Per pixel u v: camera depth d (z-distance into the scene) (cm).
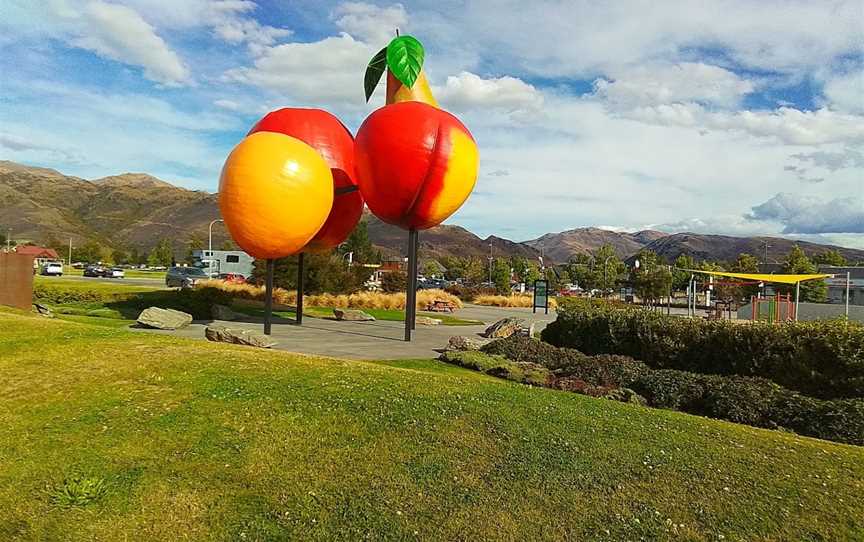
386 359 1437
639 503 537
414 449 626
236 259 6588
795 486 576
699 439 693
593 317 1523
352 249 6662
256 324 2186
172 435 658
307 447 630
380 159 1664
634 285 5784
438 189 1702
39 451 625
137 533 498
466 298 4838
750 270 7050
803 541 492
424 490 550
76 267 9062
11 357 944
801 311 3522
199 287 2562
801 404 901
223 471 586
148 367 895
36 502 536
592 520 511
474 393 828
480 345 1569
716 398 970
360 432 663
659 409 930
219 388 797
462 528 497
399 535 488
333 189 1773
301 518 513
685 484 571
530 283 7769
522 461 604
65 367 894
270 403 743
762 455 650
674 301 6575
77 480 564
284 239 1658
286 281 3241
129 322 1955
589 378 1172
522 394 855
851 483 589
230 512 525
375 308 3206
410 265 1859
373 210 1820
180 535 496
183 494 550
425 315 3056
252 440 645
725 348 1209
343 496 543
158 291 2453
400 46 1888
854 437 805
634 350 1400
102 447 634
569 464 601
